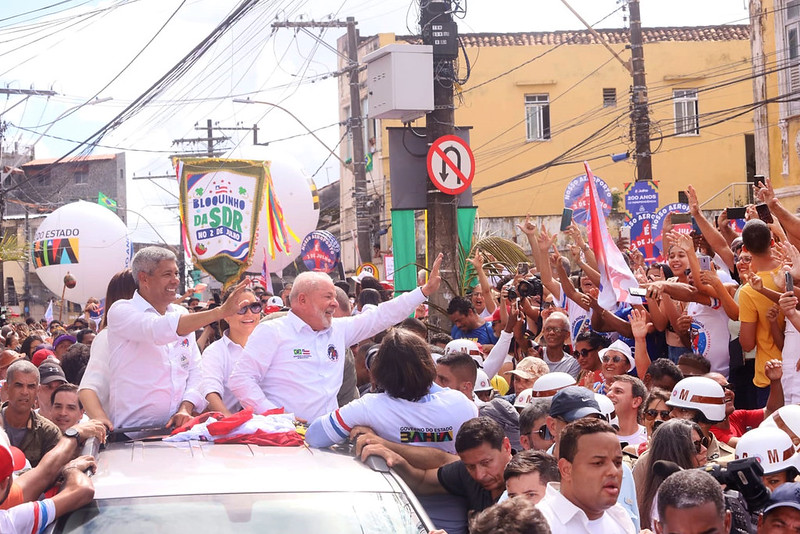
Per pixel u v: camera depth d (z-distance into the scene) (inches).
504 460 193.3
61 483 163.5
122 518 151.3
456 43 439.2
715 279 302.5
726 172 1304.1
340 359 240.8
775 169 917.2
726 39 1302.9
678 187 1305.4
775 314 281.3
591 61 1305.4
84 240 1013.2
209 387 248.8
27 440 267.1
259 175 704.4
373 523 154.4
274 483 160.1
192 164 700.0
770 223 321.7
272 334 232.1
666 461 191.5
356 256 1416.1
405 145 448.8
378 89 435.8
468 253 470.0
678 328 315.9
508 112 1309.1
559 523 163.0
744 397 304.2
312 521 152.4
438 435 206.1
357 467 171.5
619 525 171.2
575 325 371.6
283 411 224.4
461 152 435.8
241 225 697.6
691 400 235.1
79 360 364.8
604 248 350.0
